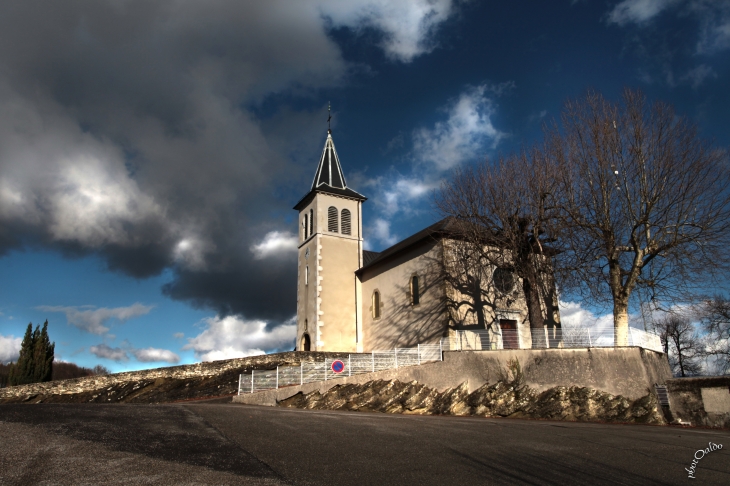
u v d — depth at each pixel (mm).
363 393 22531
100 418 10766
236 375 29766
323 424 12812
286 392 24203
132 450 8156
